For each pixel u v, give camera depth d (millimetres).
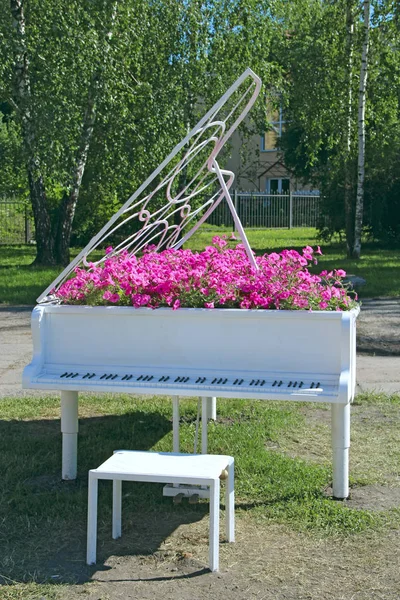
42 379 4500
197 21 18375
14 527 4191
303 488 4680
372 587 3512
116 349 4578
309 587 3518
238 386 4246
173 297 4605
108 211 23094
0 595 3447
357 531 4105
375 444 5605
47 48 16109
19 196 27938
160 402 6902
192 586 3535
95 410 6680
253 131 21891
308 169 30406
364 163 21109
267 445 5637
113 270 4828
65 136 16234
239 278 4816
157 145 17719
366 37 18781
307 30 20891
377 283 14641
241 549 3928
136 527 4215
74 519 4309
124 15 16938
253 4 19203
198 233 25516
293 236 29203
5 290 14406
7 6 15961
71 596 3451
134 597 3436
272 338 4363
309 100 20219
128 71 17578
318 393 4160
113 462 3924
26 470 5047
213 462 3910
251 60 19281
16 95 16469
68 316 4621
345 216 21703
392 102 20781
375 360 8531
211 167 5301
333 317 4266
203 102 19828
